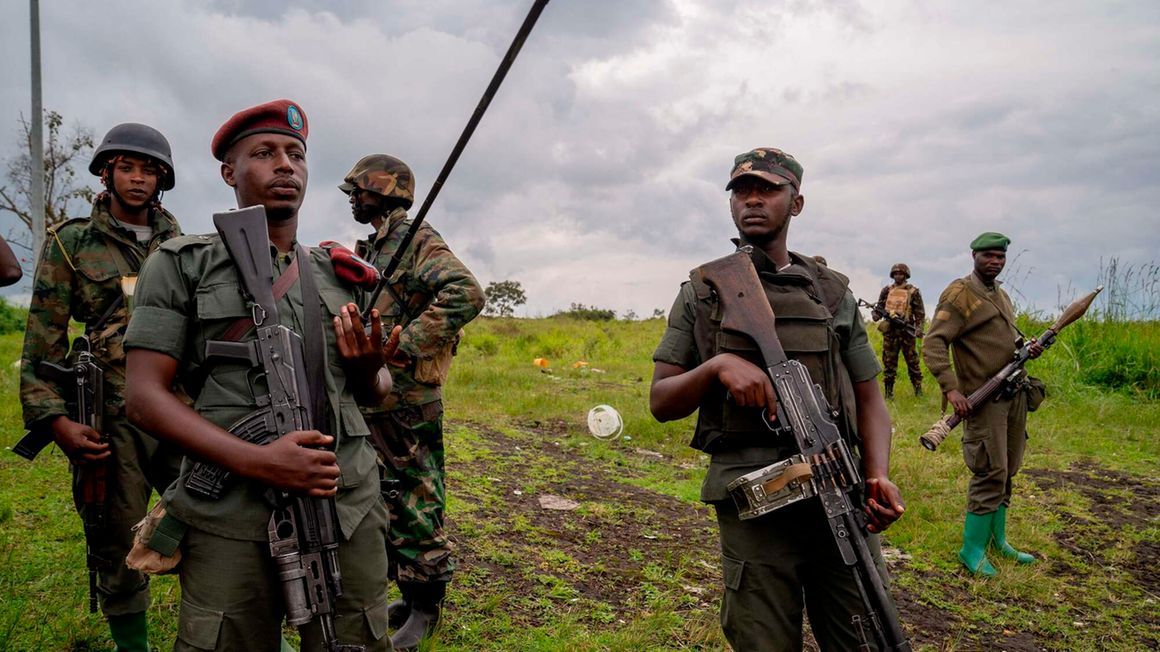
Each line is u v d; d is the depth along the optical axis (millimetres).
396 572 3783
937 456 8188
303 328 2234
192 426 2027
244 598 2092
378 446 3535
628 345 19531
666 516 5980
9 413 6949
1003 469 5348
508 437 8188
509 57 2412
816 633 2771
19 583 3848
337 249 2439
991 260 5320
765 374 2570
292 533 2090
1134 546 6105
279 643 2217
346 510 2180
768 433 2639
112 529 3195
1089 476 7879
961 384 5422
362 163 3773
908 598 4977
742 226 2818
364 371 2277
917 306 12117
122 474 3188
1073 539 6191
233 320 2158
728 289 2666
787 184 2771
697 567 4977
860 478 2598
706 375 2574
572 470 7066
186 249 2195
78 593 3797
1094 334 12664
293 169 2344
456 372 12289
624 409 10031
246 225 2170
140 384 2070
